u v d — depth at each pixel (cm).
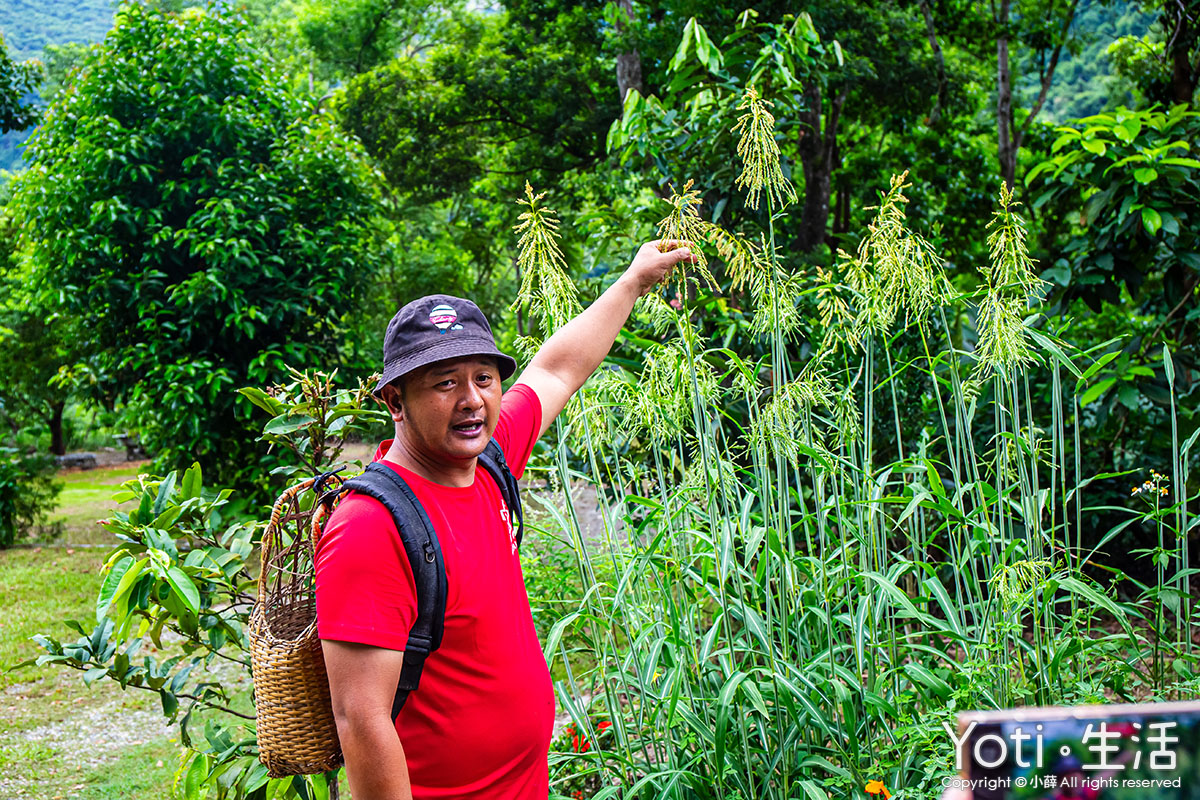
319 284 834
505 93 1290
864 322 250
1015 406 243
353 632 134
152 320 800
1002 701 217
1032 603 225
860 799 211
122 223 817
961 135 1264
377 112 1342
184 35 840
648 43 855
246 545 252
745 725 215
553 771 256
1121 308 625
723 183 445
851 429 253
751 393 246
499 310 2042
